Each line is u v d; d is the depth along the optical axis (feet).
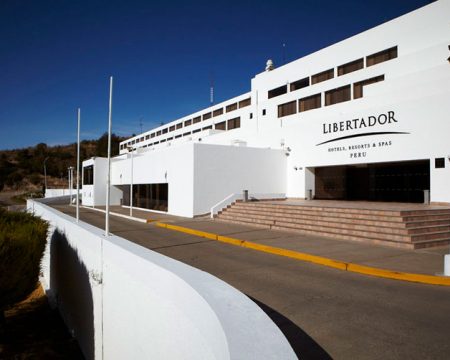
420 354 14.01
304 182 79.30
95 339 21.04
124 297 16.35
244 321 8.38
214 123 157.79
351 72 91.25
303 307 19.86
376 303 20.43
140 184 102.12
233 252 37.29
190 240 45.60
